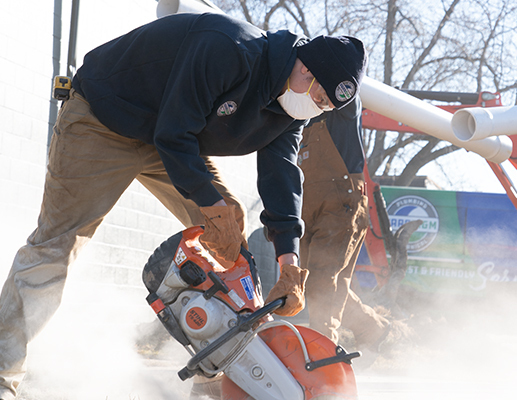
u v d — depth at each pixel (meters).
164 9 6.52
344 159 4.87
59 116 3.06
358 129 4.98
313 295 4.71
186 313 2.59
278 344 2.60
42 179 6.87
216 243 2.61
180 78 2.68
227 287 2.62
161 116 2.73
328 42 2.74
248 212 11.73
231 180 11.13
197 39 2.74
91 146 2.99
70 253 3.00
